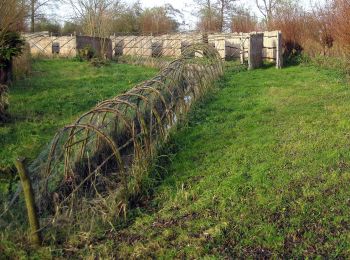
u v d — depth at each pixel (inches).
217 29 1679.4
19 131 374.9
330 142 310.5
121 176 244.7
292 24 779.4
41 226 209.2
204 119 393.4
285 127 354.6
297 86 536.1
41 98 498.6
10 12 494.3
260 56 745.0
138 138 275.6
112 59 1026.1
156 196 250.1
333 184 244.8
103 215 220.7
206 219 218.2
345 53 613.9
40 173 244.2
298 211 218.2
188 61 490.9
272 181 253.0
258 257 185.5
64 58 974.4
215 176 266.7
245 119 386.6
